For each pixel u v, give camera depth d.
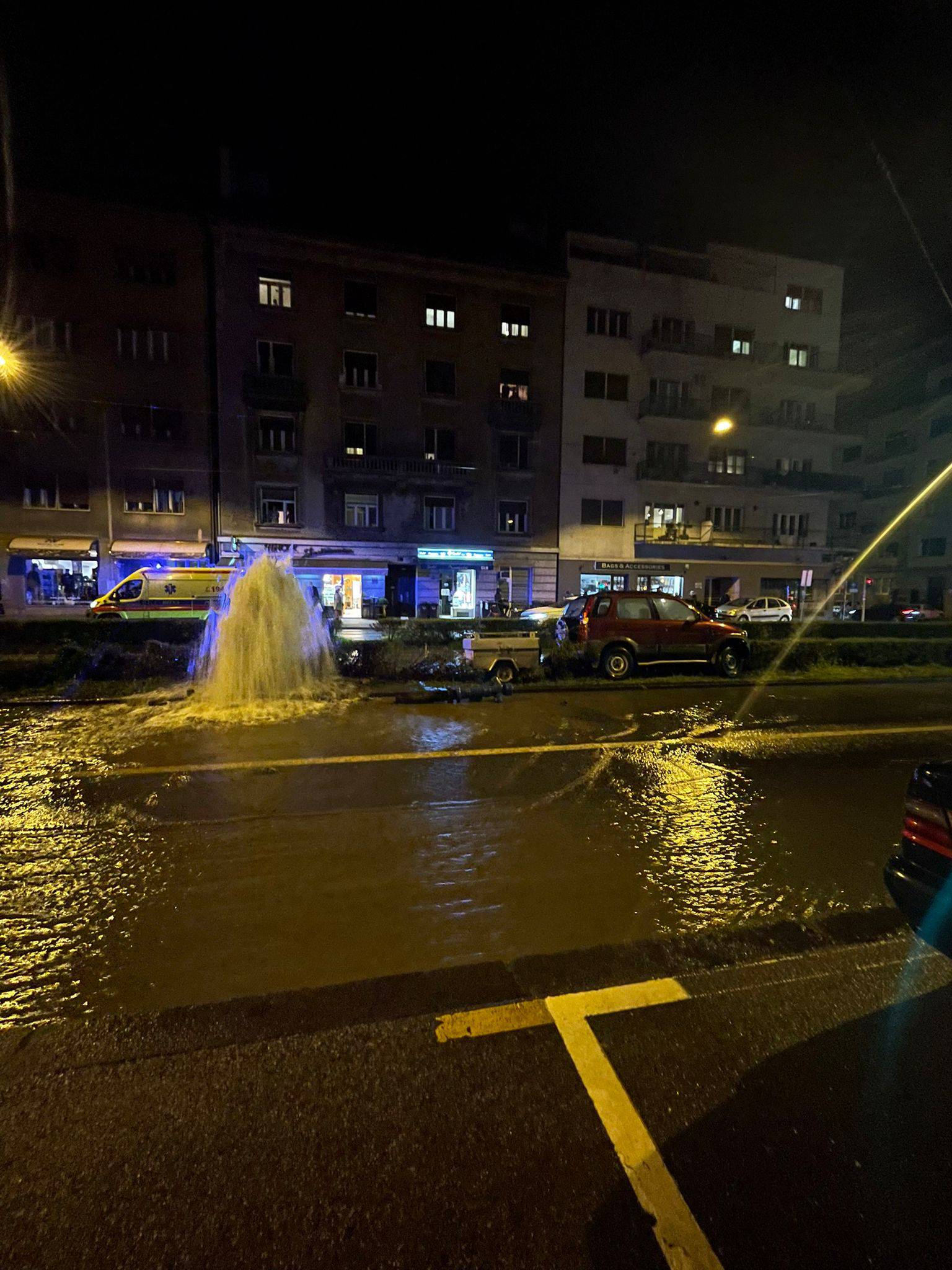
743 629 14.61
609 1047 2.26
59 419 23.67
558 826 4.41
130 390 24.19
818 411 33.31
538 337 28.62
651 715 8.33
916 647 14.12
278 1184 1.72
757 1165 1.81
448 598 28.36
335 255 25.70
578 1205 1.68
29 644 9.90
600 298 29.28
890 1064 2.21
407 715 7.88
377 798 4.85
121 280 23.91
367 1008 2.45
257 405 25.03
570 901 3.36
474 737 6.81
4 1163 1.77
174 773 5.42
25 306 23.05
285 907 3.23
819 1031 2.37
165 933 2.98
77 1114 1.94
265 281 25.27
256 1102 1.99
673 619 11.53
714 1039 2.32
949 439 34.84
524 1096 2.03
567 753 6.29
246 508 25.48
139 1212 1.64
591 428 29.62
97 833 4.14
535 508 29.14
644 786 5.34
